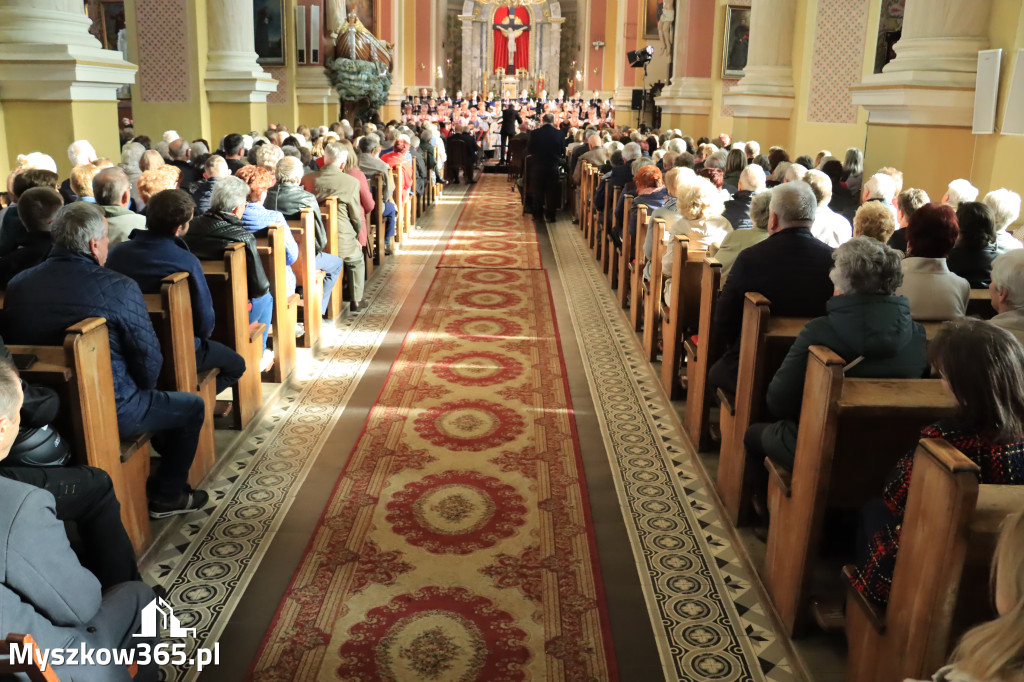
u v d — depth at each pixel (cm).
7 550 169
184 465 339
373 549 327
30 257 348
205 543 329
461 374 535
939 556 187
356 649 268
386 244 899
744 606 298
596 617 288
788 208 356
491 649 270
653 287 549
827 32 1073
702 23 1582
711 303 398
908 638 204
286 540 333
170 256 349
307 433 437
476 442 430
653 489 385
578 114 2292
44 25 652
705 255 471
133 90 1056
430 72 3002
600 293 762
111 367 288
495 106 2433
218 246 415
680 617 290
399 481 385
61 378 255
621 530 348
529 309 702
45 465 245
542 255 936
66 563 179
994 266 296
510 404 485
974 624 192
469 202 1362
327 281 605
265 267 473
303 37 1377
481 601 296
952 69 627
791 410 290
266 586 302
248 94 1062
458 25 3369
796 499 273
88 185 450
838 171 641
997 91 597
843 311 273
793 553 274
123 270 347
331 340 601
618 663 265
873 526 254
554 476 395
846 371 272
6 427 178
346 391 500
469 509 361
